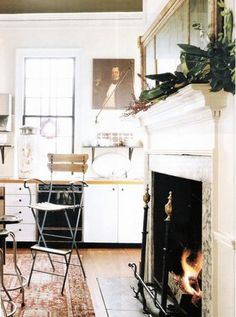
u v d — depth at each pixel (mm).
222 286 1801
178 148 2564
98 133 5379
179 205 2768
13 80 5453
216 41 1747
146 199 3010
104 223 5000
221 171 1822
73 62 5473
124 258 4516
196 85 1719
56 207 3879
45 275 3812
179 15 2557
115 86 5273
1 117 5309
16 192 4957
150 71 3377
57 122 5594
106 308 2855
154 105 2562
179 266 2799
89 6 5191
